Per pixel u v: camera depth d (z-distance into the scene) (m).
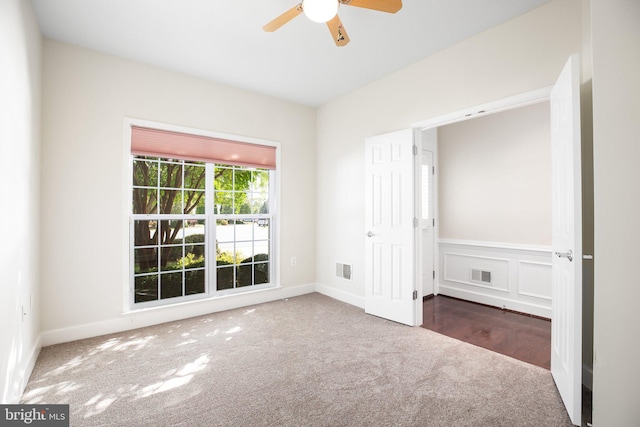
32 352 2.24
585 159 2.01
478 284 3.93
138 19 2.39
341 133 4.05
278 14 2.33
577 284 1.64
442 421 1.67
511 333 2.92
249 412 1.75
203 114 3.48
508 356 2.45
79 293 2.76
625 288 1.38
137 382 2.05
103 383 2.04
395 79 3.34
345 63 3.15
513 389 1.98
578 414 1.62
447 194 4.30
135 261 3.16
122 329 2.95
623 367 1.39
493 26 2.52
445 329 3.02
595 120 1.42
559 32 2.17
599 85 1.42
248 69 3.26
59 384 2.03
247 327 3.06
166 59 3.03
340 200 4.07
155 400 1.86
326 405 1.81
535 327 3.07
